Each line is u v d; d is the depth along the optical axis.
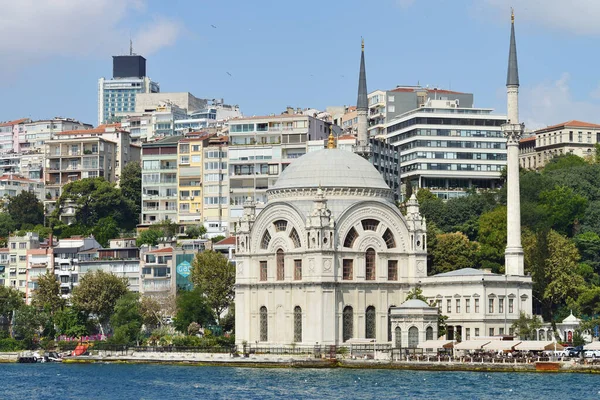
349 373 193.00
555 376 181.00
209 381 185.12
